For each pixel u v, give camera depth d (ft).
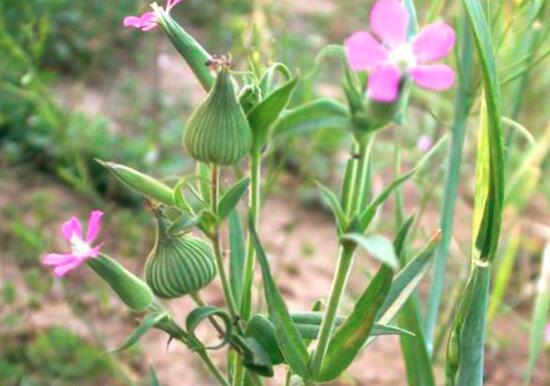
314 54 1.86
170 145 1.54
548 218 1.45
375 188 1.46
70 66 1.71
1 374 1.12
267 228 1.45
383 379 1.19
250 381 0.57
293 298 1.31
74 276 1.24
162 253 0.51
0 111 1.47
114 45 1.76
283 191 1.51
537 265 1.37
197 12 1.91
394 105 0.43
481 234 0.58
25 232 1.21
